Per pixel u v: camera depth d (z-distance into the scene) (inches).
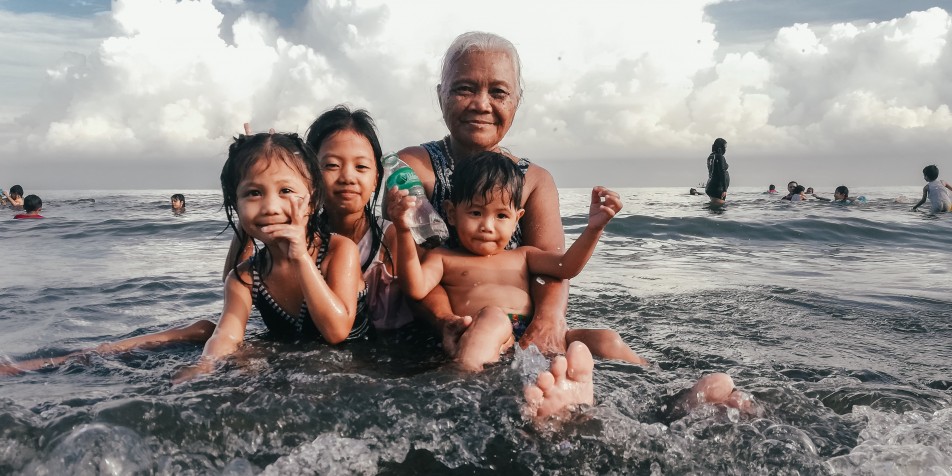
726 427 85.4
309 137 138.4
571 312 161.5
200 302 175.2
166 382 99.3
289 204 115.0
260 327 139.8
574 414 88.4
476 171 142.6
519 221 160.2
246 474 72.8
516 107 161.8
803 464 76.2
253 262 126.0
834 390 99.2
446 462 77.4
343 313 119.6
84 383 100.0
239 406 84.4
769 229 374.3
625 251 296.4
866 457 77.0
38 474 68.6
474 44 155.8
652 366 114.0
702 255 284.2
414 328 139.0
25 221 456.1
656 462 78.2
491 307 121.0
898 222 436.8
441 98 164.4
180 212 573.6
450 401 90.9
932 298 182.5
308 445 78.2
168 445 75.9
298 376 100.3
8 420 75.5
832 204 676.7
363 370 107.4
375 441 80.6
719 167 634.8
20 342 132.6
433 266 141.6
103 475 69.6
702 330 143.4
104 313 161.0
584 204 722.2
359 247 139.4
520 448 80.7
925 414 89.7
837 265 256.4
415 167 160.1
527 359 110.9
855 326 148.4
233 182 117.6
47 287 195.6
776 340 135.3
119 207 671.1
